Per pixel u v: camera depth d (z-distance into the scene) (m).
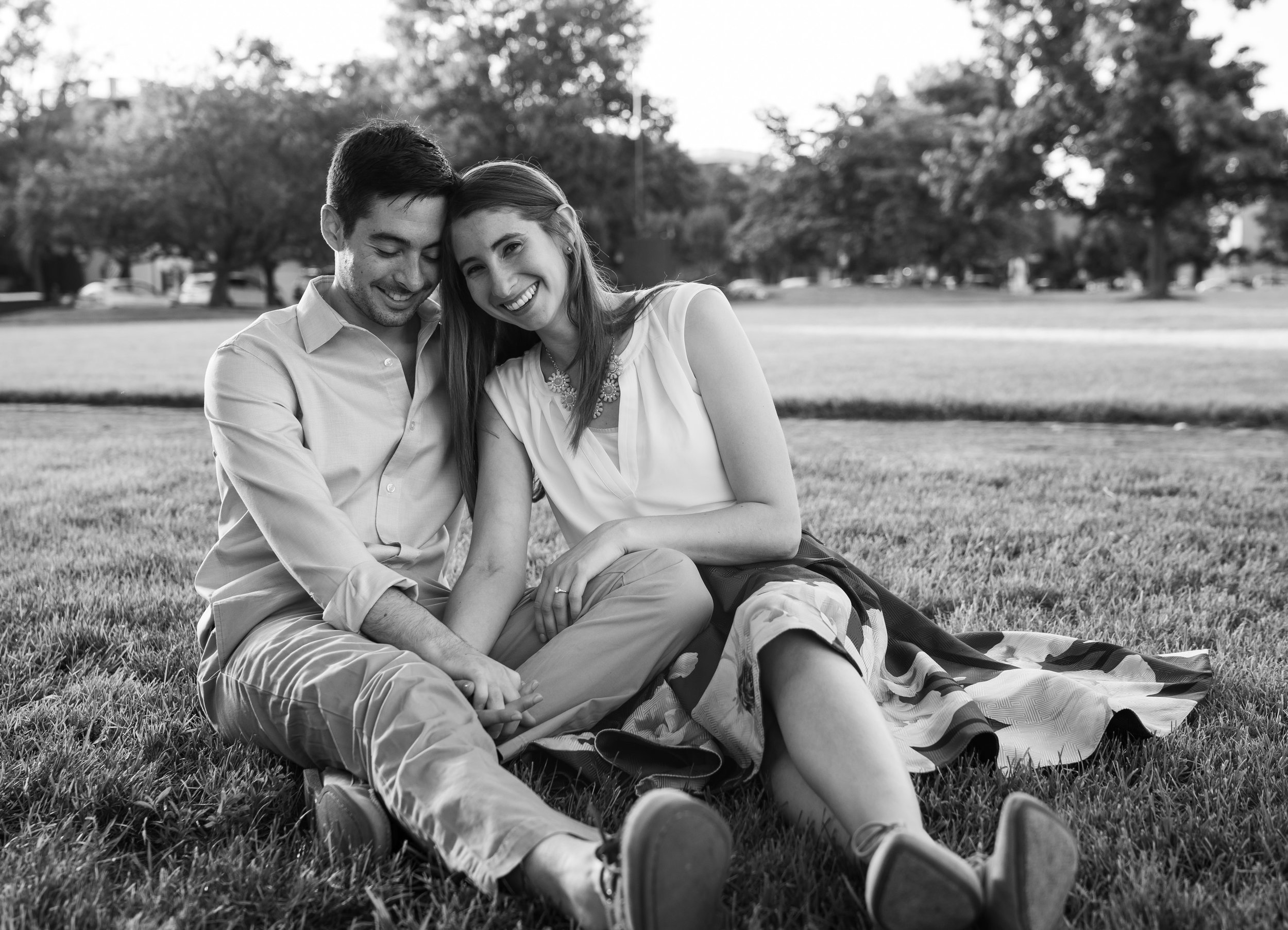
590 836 1.57
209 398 2.28
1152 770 2.11
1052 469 5.90
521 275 2.25
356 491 2.34
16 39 44.56
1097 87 41.31
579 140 41.84
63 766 2.13
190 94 40.72
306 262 45.78
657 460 2.31
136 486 5.56
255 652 2.07
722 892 1.62
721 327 2.33
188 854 1.84
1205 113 38.50
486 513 2.41
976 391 9.56
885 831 1.53
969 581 3.56
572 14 43.12
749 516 2.23
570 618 2.12
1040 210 67.00
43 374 12.81
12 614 3.24
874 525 4.42
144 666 2.80
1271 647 2.87
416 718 1.75
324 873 1.70
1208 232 60.50
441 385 2.46
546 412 2.41
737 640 1.93
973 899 1.36
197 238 41.50
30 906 1.61
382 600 2.08
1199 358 13.21
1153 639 2.97
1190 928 1.54
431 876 1.71
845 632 1.99
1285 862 1.75
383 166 2.18
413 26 44.12
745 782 2.02
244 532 2.29
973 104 54.47
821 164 55.16
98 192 40.66
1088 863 1.74
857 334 20.92
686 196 46.59
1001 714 2.29
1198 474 5.70
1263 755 2.14
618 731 2.00
